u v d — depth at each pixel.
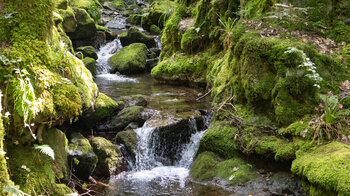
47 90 3.12
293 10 4.68
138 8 14.32
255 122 4.29
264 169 3.95
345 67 4.18
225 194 3.69
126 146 4.62
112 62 9.04
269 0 5.03
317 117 3.79
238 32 4.88
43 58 3.13
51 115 3.13
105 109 4.88
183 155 4.79
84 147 3.99
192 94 6.36
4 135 2.72
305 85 3.91
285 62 3.98
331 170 3.04
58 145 3.54
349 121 3.68
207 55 6.80
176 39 7.62
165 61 7.52
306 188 3.36
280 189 3.62
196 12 7.26
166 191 3.86
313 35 4.55
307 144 3.61
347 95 3.93
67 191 3.21
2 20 2.92
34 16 3.09
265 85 4.21
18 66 2.85
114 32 10.77
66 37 6.21
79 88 4.20
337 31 4.55
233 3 6.43
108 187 3.97
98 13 11.91
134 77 8.40
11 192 2.32
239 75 4.62
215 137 4.38
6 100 2.79
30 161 3.03
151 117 5.03
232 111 4.68
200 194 3.74
